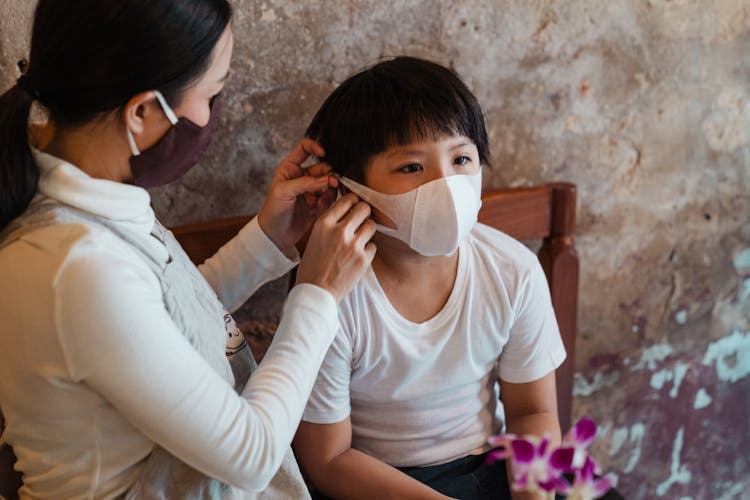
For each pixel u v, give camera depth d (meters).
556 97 1.63
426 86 1.14
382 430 1.32
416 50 1.49
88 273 0.83
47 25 0.85
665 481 2.10
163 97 0.88
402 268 1.24
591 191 1.74
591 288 1.82
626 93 1.68
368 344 1.24
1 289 0.85
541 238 1.72
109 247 0.87
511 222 1.56
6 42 1.22
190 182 1.41
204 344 1.00
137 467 0.95
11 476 1.04
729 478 2.15
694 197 1.84
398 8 1.45
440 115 1.12
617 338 1.90
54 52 0.85
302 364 1.00
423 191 1.12
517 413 1.35
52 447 0.92
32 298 0.84
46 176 0.89
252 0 1.35
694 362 2.01
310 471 1.27
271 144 1.45
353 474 1.23
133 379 0.85
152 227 0.99
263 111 1.42
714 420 2.10
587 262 1.80
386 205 1.15
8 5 1.21
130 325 0.84
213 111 0.98
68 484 0.93
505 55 1.56
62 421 0.90
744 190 1.89
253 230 1.25
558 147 1.67
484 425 1.37
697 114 1.77
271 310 1.56
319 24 1.41
